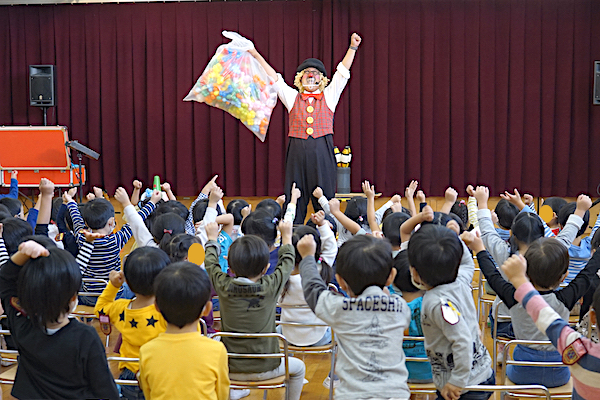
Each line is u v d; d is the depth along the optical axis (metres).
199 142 6.63
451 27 6.38
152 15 6.54
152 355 1.51
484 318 3.07
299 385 2.21
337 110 6.47
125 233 2.95
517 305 2.00
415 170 6.53
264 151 6.61
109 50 6.63
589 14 6.31
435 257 1.58
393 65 6.44
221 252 2.82
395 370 1.45
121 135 6.70
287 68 6.48
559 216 3.13
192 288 1.50
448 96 6.43
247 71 4.88
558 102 6.42
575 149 6.46
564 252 1.92
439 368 1.62
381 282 1.55
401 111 6.46
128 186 6.75
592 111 6.42
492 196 6.53
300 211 4.98
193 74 6.55
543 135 6.46
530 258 1.93
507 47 6.36
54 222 3.69
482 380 1.68
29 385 1.49
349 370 1.46
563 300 1.95
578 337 1.30
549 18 6.33
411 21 6.36
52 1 6.61
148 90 6.60
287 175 4.95
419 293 1.97
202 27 6.50
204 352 1.52
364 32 6.41
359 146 6.53
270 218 2.66
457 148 6.49
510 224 3.35
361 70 6.48
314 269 1.64
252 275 2.00
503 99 6.42
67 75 6.70
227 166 6.65
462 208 3.78
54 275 1.40
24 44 6.70
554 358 1.98
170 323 1.54
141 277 1.81
